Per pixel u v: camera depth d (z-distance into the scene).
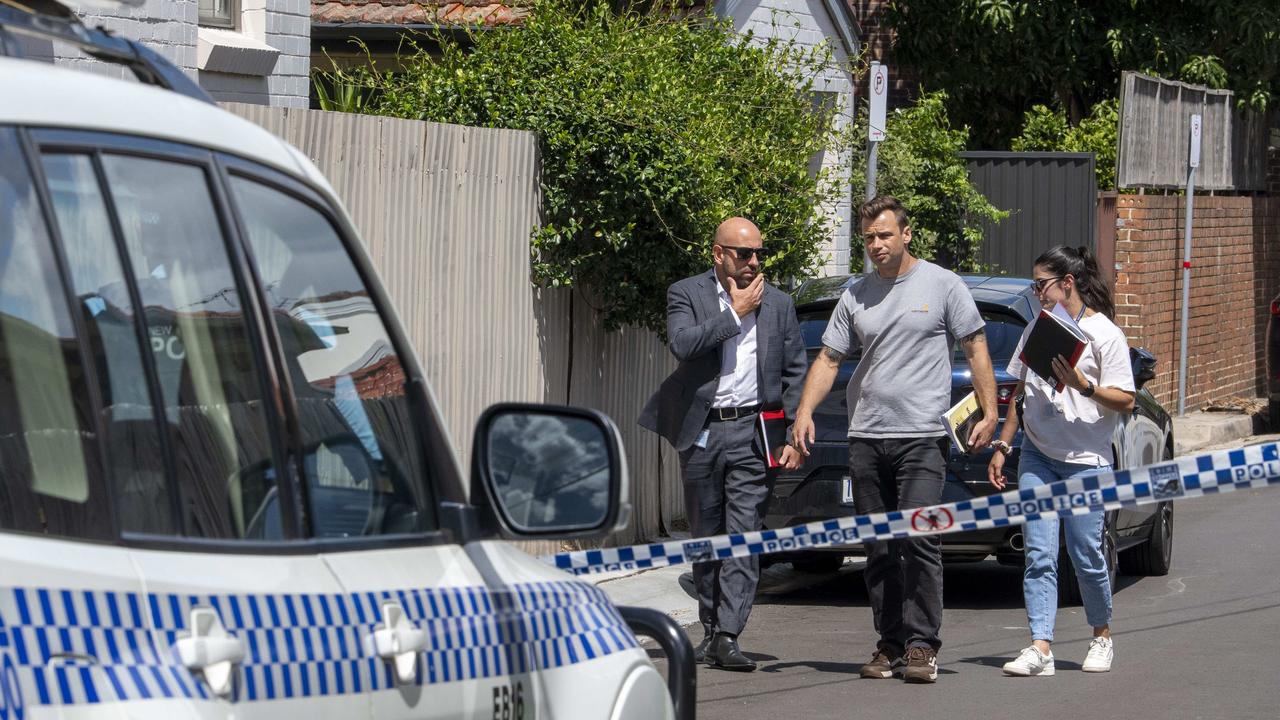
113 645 4.19
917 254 34.69
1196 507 27.83
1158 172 38.56
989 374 15.28
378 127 16.88
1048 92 47.66
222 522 4.77
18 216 4.30
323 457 5.25
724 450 15.84
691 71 23.59
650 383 22.59
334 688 4.89
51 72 4.59
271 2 20.09
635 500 22.16
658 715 7.11
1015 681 15.37
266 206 5.21
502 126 19.66
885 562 15.64
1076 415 15.42
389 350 5.72
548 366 20.20
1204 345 41.59
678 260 20.45
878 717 13.99
